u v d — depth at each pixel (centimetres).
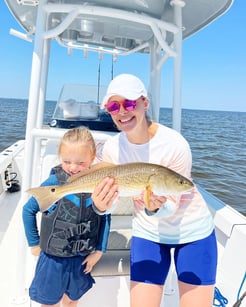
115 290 231
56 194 156
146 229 182
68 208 178
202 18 303
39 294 182
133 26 316
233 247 260
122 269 231
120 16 227
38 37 216
